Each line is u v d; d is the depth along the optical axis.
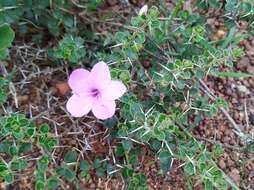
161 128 0.18
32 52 0.23
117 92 0.19
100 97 0.19
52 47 0.23
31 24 0.23
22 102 0.22
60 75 0.23
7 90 0.22
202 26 0.21
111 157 0.21
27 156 0.21
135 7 0.25
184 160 0.20
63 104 0.22
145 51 0.22
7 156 0.21
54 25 0.22
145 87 0.22
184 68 0.19
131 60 0.20
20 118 0.18
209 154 0.20
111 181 0.21
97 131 0.22
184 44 0.21
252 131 0.23
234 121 0.23
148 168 0.22
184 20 0.22
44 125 0.19
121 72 0.19
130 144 0.20
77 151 0.21
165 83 0.19
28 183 0.21
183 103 0.21
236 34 0.25
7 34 0.19
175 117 0.20
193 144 0.20
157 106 0.21
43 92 0.22
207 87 0.24
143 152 0.21
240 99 0.24
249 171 0.22
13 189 0.21
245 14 0.21
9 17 0.21
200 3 0.22
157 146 0.20
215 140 0.23
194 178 0.21
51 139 0.19
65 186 0.21
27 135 0.18
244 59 0.25
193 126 0.22
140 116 0.19
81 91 0.19
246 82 0.24
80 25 0.23
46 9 0.22
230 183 0.21
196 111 0.22
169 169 0.21
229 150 0.23
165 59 0.22
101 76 0.19
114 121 0.21
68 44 0.20
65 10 0.22
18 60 0.23
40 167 0.19
